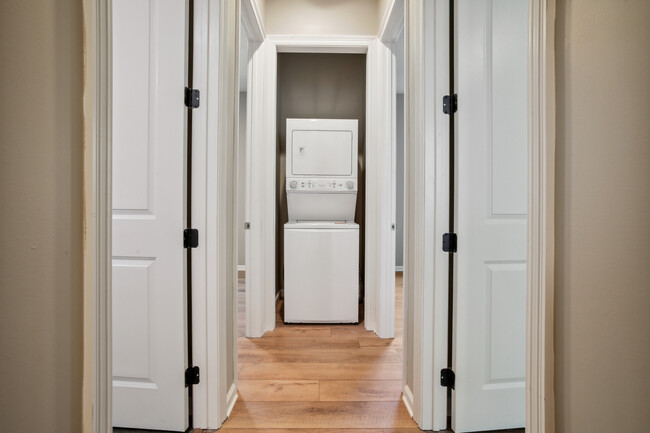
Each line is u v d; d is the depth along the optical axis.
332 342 2.40
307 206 2.99
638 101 0.52
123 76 1.43
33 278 0.56
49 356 0.59
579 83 0.64
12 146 0.53
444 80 1.43
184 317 1.42
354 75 3.37
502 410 1.43
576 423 0.65
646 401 0.52
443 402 1.44
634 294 0.53
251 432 1.43
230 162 1.63
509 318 1.43
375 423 1.50
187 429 1.45
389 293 2.48
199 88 1.44
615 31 0.56
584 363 0.63
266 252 2.58
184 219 1.43
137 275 1.42
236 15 1.71
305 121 2.90
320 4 2.61
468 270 1.40
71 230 0.63
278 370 1.98
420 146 1.47
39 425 0.58
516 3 1.42
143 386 1.43
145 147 1.42
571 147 0.66
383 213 2.48
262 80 2.49
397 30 2.33
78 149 0.64
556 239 0.70
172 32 1.41
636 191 0.53
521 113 1.42
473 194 1.40
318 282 2.74
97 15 0.70
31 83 0.56
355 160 2.92
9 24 0.53
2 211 0.52
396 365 2.05
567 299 0.67
